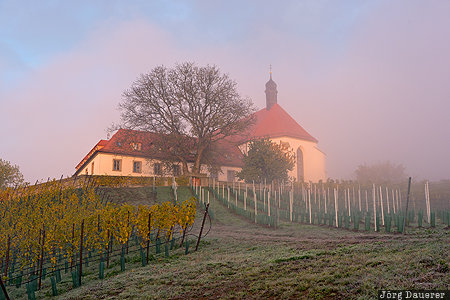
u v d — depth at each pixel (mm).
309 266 9047
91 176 35875
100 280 11734
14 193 29375
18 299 11117
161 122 49156
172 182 42094
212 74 49594
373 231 18625
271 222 22875
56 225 16328
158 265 12711
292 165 49906
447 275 6602
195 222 25609
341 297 6480
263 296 7359
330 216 21828
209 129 51938
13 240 16406
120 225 13992
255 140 49625
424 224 19656
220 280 9102
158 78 48531
